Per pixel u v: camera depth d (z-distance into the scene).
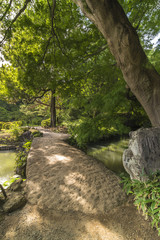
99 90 4.66
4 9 4.54
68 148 5.79
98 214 2.29
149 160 2.45
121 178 3.26
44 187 3.01
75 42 4.88
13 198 2.65
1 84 10.03
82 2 2.93
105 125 3.94
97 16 2.87
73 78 5.11
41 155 4.91
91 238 1.88
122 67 3.13
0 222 2.18
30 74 4.89
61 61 4.71
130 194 2.64
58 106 15.72
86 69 4.95
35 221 2.19
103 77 4.27
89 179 3.19
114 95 3.57
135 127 4.50
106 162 4.53
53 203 2.56
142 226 1.98
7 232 2.00
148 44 3.50
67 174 3.45
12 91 9.33
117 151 5.19
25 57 5.20
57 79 4.86
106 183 3.01
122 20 2.75
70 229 2.04
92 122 4.19
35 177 3.42
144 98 3.11
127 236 1.87
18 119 21.56
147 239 1.80
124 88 3.59
